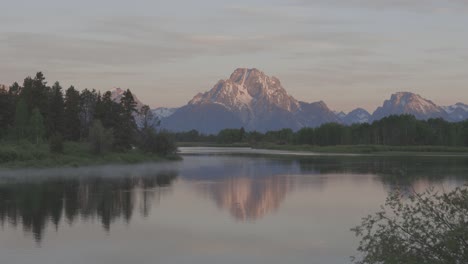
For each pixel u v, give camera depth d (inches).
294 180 3080.7
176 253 1229.1
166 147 5324.8
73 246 1294.3
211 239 1381.6
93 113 5423.2
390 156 6496.1
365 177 3275.1
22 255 1209.4
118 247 1289.4
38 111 4675.2
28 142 4544.8
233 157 6269.7
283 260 1161.4
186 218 1701.5
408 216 663.1
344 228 1529.3
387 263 631.2
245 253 1237.7
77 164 3973.9
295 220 1670.8
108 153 4618.6
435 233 628.1
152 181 2984.7
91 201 2090.3
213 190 2518.5
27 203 2023.9
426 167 4131.4
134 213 1798.7
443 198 644.1
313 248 1279.5
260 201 2121.1
